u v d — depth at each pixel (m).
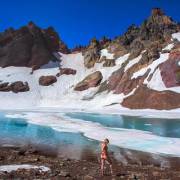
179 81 98.25
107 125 50.09
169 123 53.84
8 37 177.38
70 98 129.25
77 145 31.20
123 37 156.00
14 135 38.91
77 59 167.38
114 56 149.88
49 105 125.38
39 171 18.36
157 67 108.38
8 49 168.75
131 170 19.97
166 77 102.00
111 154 26.33
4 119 61.53
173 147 29.50
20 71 154.00
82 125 49.84
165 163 22.95
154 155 25.94
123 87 115.69
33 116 68.81
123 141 33.12
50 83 145.12
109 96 117.56
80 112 86.44
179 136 37.06
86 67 154.88
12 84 139.88
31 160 22.17
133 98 102.44
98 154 26.61
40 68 158.12
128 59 134.50
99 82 134.12
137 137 35.91
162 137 35.84
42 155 25.98
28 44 170.75
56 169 19.27
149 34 140.38
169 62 105.75
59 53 178.38
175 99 91.56
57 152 27.56
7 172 18.00
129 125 50.28
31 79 147.62
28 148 29.55
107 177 17.67
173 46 118.38
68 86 141.12
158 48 121.81
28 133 40.84
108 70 139.88
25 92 137.00
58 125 50.09
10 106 121.56
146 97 98.25
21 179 16.45
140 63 120.69
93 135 38.22
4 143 32.53
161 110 89.38
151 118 64.56
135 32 154.75
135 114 77.56
